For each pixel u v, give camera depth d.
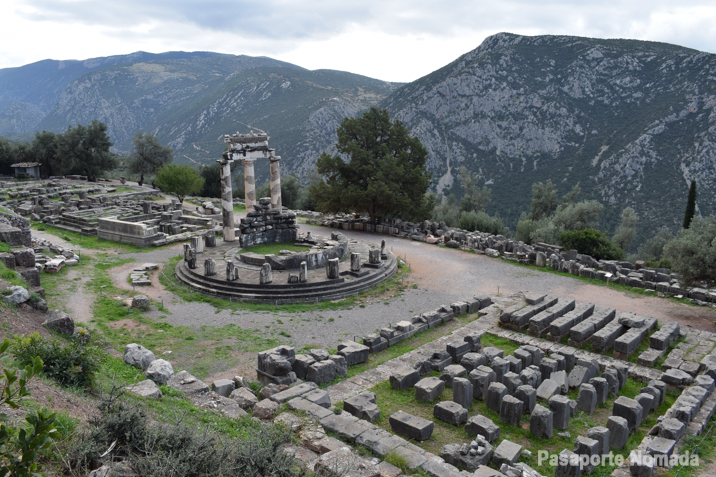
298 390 16.41
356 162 51.91
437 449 14.17
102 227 45.59
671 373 19.25
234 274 30.97
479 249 44.91
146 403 12.91
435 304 30.31
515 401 15.96
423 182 52.06
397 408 17.03
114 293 29.50
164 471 8.13
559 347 23.14
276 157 45.72
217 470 8.85
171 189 70.12
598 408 17.50
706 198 110.38
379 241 49.09
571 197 88.44
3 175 87.19
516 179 154.50
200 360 20.80
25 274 23.06
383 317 27.77
